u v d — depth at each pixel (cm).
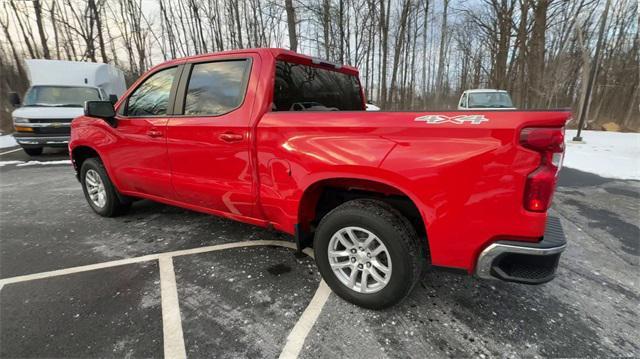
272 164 245
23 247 331
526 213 171
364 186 225
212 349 193
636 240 350
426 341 198
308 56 296
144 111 333
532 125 166
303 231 255
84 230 375
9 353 190
